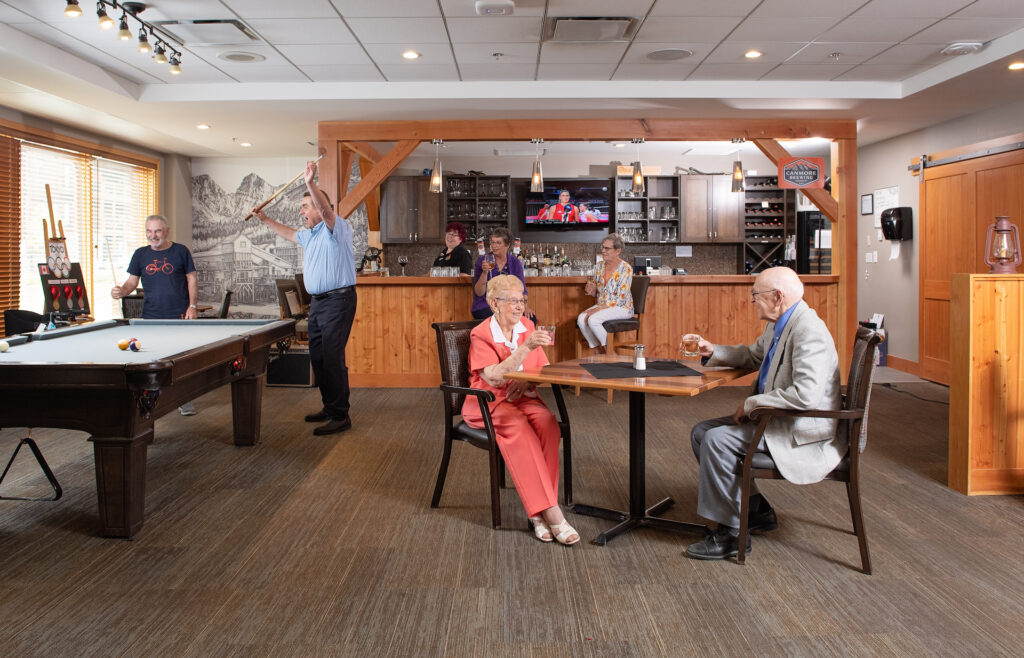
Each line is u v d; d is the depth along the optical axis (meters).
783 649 2.08
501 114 6.40
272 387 6.67
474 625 2.23
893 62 5.33
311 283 4.78
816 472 2.61
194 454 4.29
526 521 3.17
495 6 4.12
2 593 2.45
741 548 2.69
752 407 2.61
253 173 9.24
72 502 3.41
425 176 9.35
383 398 6.14
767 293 2.76
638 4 4.17
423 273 9.73
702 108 6.19
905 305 7.49
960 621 2.24
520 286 3.14
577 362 3.24
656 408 5.70
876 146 8.05
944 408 5.66
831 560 2.73
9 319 5.10
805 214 9.16
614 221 9.55
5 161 6.14
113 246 7.79
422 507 3.36
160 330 4.27
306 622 2.25
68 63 5.04
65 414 2.91
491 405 3.10
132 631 2.19
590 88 5.83
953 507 3.34
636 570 2.64
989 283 3.48
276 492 3.57
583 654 2.06
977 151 6.21
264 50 4.99
